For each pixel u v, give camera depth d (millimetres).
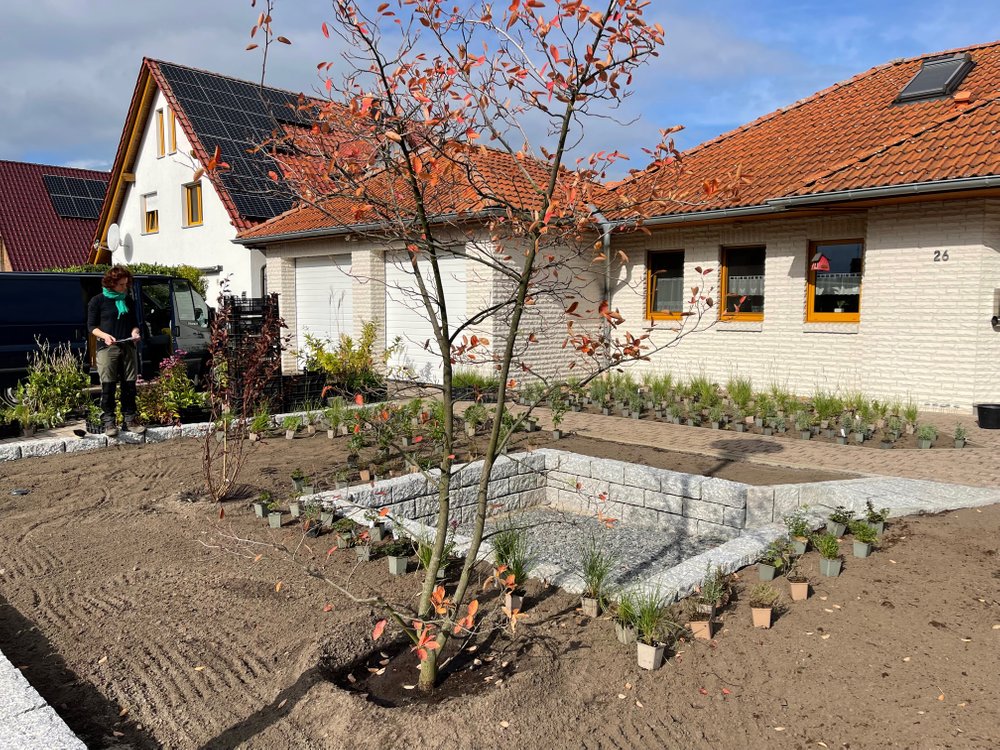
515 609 4180
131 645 3900
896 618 4027
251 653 3818
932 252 10438
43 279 12750
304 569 4855
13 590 4590
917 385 10727
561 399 10070
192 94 22328
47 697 3445
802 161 12359
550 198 3529
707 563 4758
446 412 3789
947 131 10617
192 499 6480
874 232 10977
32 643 3941
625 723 3238
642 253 14203
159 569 4875
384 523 5578
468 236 3971
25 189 31953
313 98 3701
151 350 13742
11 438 8859
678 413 10430
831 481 6781
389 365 15695
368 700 3447
